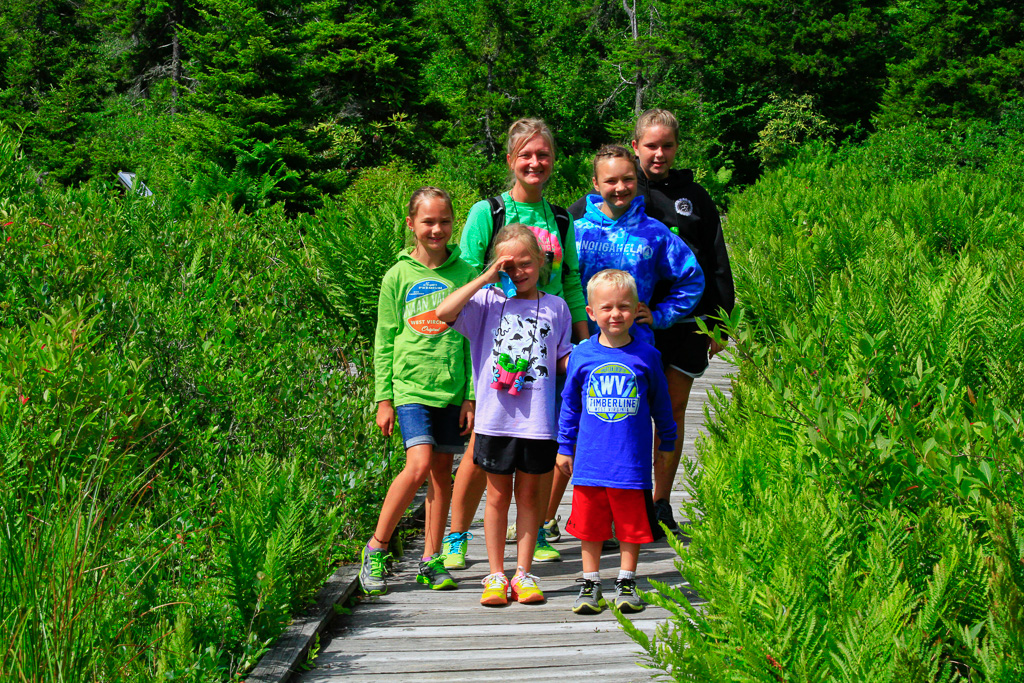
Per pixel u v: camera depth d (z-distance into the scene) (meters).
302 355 5.65
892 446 2.59
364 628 3.41
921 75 31.09
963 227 9.58
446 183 20.33
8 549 2.68
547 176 3.81
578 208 4.34
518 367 3.49
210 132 21.66
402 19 27.66
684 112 34.91
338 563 3.94
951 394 3.00
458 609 3.58
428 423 3.68
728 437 3.61
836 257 7.64
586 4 37.06
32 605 2.53
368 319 7.10
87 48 39.44
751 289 5.12
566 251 3.91
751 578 2.39
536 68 30.58
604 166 4.00
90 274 5.77
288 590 3.10
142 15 42.56
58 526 2.85
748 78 36.88
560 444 3.64
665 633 2.29
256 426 4.82
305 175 22.19
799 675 2.00
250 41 22.20
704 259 4.41
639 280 4.06
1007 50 29.16
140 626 2.98
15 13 38.97
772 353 3.47
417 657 3.15
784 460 3.11
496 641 3.28
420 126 27.92
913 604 2.10
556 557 4.17
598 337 3.61
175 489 4.02
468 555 4.25
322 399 5.05
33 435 3.66
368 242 6.88
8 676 2.37
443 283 3.72
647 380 3.52
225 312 5.81
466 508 3.93
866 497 2.67
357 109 28.98
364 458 4.71
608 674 3.02
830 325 3.98
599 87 37.00
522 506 3.66
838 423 2.71
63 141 33.69
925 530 2.35
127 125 39.28
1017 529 2.18
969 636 2.04
